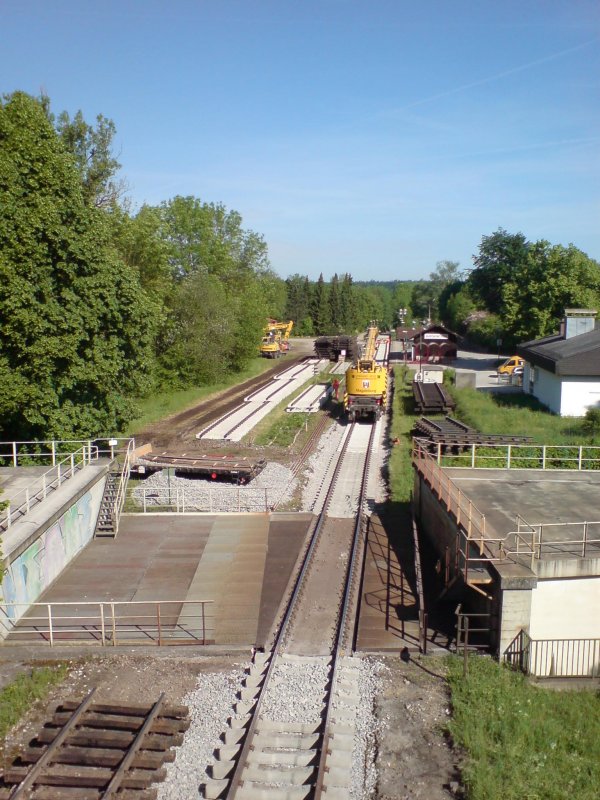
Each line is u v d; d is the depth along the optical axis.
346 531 22.00
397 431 36.50
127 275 28.42
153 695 12.77
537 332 63.19
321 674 13.35
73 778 10.48
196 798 10.19
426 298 162.50
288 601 16.84
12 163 24.09
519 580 13.48
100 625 15.65
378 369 40.19
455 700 12.29
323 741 11.15
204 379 56.25
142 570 18.86
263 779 10.44
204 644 14.70
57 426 26.08
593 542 15.39
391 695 12.67
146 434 37.25
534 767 10.48
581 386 37.41
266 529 22.05
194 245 71.12
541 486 20.36
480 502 18.75
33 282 24.36
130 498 25.39
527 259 70.00
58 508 18.34
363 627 15.45
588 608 14.02
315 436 36.91
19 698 12.59
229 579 18.17
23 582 16.27
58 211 24.98
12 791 10.27
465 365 66.88
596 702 12.51
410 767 10.72
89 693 12.75
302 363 73.50
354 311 126.12
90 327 26.31
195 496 25.39
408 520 23.08
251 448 33.69
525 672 13.53
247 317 64.56
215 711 12.23
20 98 25.84
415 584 18.03
